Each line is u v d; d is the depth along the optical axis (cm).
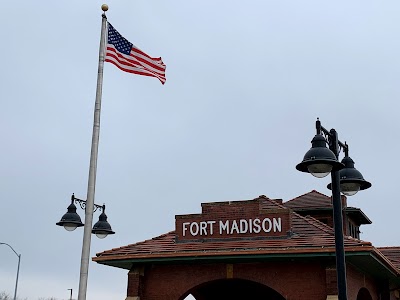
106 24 1558
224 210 1862
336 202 1168
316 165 1109
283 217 1794
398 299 2531
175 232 1900
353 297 1822
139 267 1880
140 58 1627
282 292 1745
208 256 1744
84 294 1383
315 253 1658
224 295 2412
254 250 1703
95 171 1456
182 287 1845
